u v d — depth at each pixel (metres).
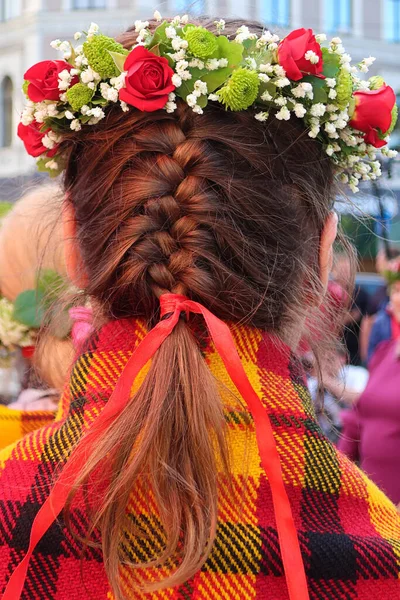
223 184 0.70
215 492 0.64
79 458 0.65
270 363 0.73
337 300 0.95
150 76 0.70
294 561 0.63
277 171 0.73
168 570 0.64
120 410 0.65
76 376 0.72
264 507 0.67
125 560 0.64
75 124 0.74
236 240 0.70
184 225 0.69
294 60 0.74
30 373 1.39
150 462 0.63
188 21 0.82
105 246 0.71
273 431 0.70
